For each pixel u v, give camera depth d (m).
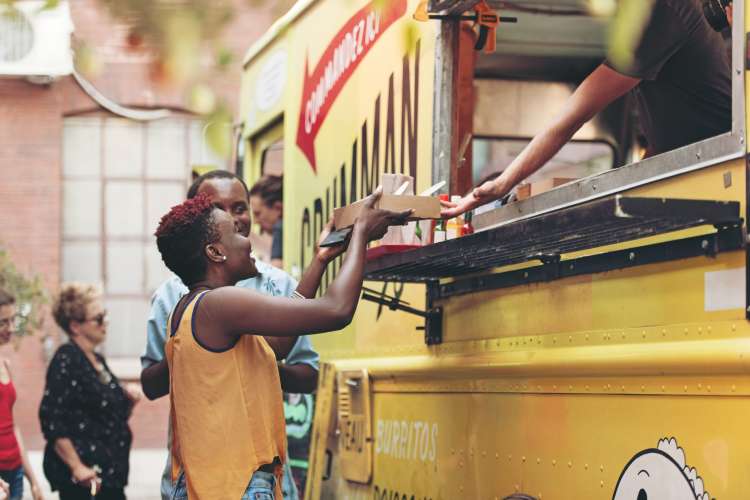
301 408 6.04
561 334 3.54
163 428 18.23
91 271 18.94
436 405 4.39
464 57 4.64
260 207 7.65
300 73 6.47
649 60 3.81
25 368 17.92
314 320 3.46
